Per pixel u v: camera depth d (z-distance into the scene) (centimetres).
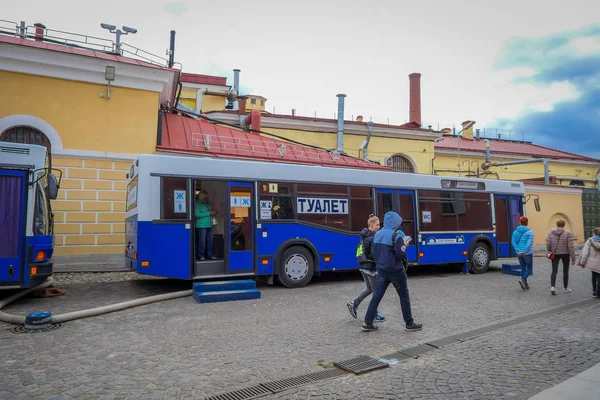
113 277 1241
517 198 1564
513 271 1387
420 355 549
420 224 1318
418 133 2741
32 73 1324
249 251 1041
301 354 554
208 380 464
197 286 909
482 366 507
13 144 835
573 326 702
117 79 1427
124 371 490
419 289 1073
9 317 703
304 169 1143
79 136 1372
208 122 2028
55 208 1320
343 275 1355
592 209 2830
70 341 604
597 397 412
